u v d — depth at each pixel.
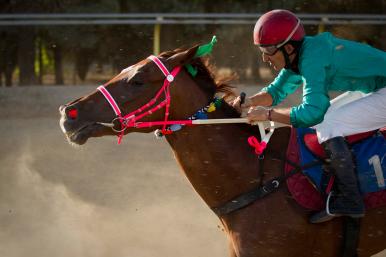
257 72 22.20
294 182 5.64
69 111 5.44
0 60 21.98
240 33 22.28
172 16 19.05
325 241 5.74
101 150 13.05
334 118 5.64
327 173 5.64
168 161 12.34
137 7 23.25
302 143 5.77
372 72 5.53
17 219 9.34
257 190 5.66
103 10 22.36
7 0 22.62
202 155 5.70
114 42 22.86
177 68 5.64
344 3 22.72
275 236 5.61
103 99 5.51
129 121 5.51
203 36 22.45
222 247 8.57
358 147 5.70
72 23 18.67
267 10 23.27
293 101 17.52
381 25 20.61
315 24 19.95
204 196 5.85
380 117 5.67
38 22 18.58
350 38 20.83
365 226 5.73
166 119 5.61
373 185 5.62
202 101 5.73
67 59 24.80
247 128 5.91
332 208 5.50
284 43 5.51
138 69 5.57
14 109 16.88
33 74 21.94
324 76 5.33
